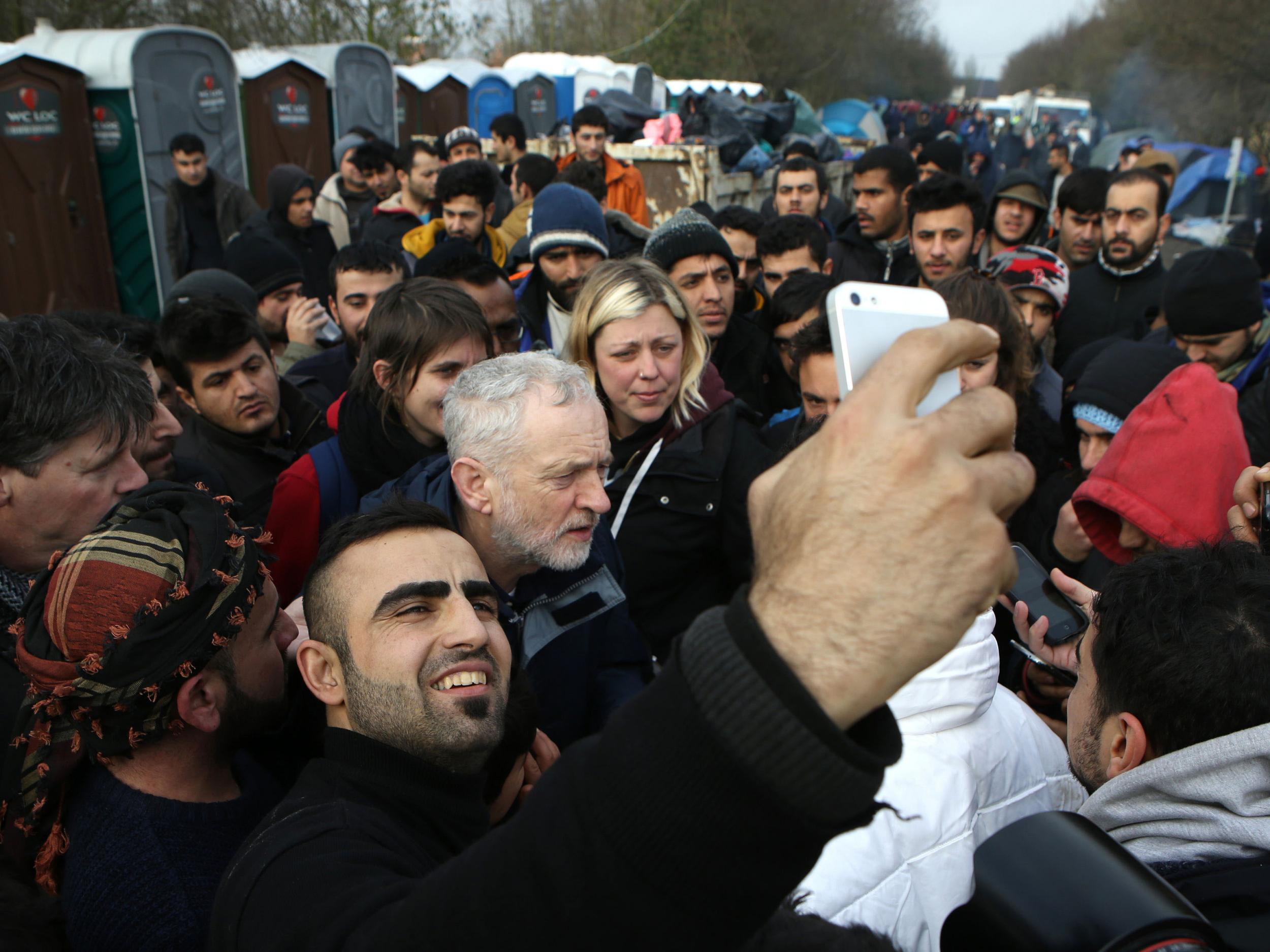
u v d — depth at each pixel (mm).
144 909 1152
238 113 8812
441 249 3627
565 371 1810
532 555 1801
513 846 576
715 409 2576
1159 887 757
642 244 5625
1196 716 1073
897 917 1112
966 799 1201
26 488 1521
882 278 4941
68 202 7617
